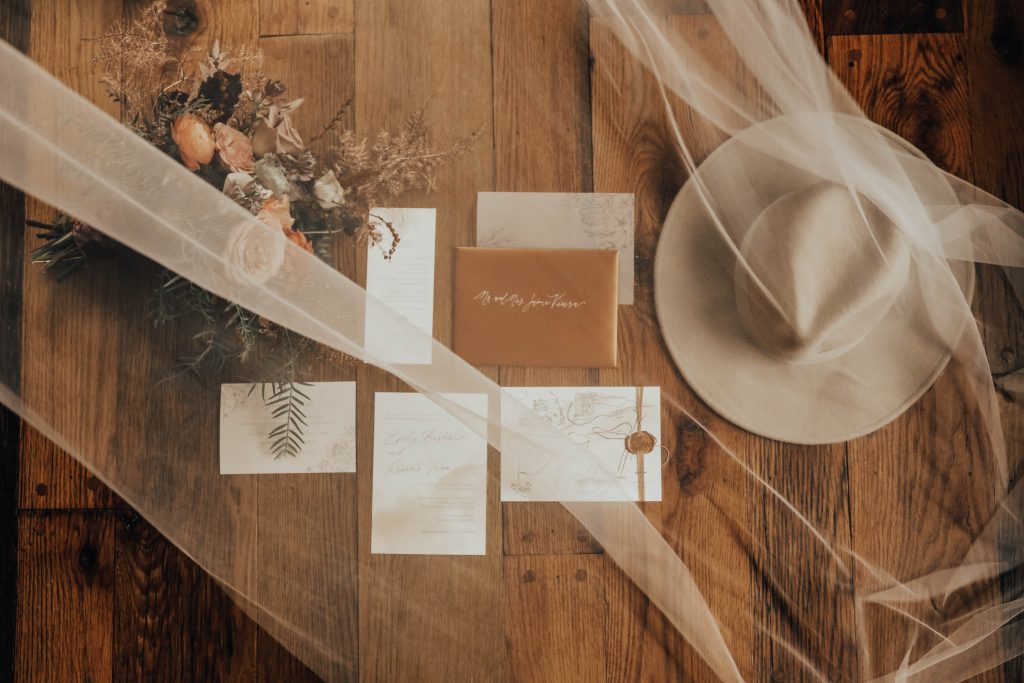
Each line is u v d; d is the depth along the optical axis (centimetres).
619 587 89
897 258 78
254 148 84
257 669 87
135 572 89
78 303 81
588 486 88
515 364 90
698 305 90
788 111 89
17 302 81
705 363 90
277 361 83
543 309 90
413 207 90
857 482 90
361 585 85
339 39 90
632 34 91
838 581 89
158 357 82
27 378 82
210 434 83
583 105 92
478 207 91
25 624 89
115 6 87
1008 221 88
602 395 90
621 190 92
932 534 88
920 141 95
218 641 88
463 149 91
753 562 90
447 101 91
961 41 96
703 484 90
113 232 76
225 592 85
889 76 96
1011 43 96
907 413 89
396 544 85
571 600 88
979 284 88
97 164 75
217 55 87
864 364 88
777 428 90
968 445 88
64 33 87
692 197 90
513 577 87
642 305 91
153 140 82
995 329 88
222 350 82
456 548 86
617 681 89
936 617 88
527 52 92
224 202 77
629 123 92
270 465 84
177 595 88
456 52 91
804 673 88
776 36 90
